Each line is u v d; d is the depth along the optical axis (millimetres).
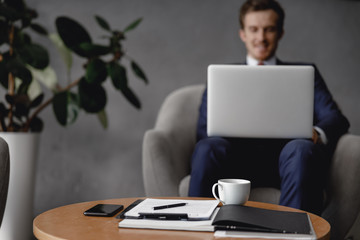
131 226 847
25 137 2043
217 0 2750
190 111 2119
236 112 1439
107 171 2719
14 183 2004
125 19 2715
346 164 1535
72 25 2117
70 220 915
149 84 2734
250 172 1688
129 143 2730
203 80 2752
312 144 1412
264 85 1423
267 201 1537
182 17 2744
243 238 774
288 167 1393
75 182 2693
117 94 2719
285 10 2777
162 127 2002
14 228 2008
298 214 914
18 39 2066
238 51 2760
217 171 1472
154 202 1028
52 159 2672
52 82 2342
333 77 2801
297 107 1422
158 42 2736
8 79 2098
